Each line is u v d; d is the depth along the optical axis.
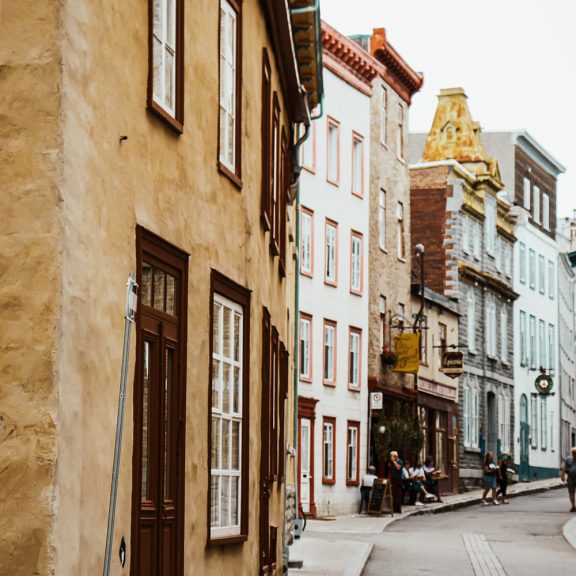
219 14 12.58
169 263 10.72
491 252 65.00
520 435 70.44
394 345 48.97
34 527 7.55
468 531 32.81
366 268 45.97
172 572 10.89
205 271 12.00
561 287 84.38
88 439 8.31
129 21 9.41
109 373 8.81
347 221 44.59
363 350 45.47
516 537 30.91
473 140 65.00
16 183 7.86
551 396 78.19
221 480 12.98
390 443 44.88
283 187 19.70
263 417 15.80
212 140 12.24
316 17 20.44
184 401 11.14
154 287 10.33
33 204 7.84
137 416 9.46
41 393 7.68
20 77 7.93
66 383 7.88
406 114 51.72
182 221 11.11
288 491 25.77
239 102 13.80
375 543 28.17
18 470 7.61
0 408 7.68
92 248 8.48
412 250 59.53
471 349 61.16
